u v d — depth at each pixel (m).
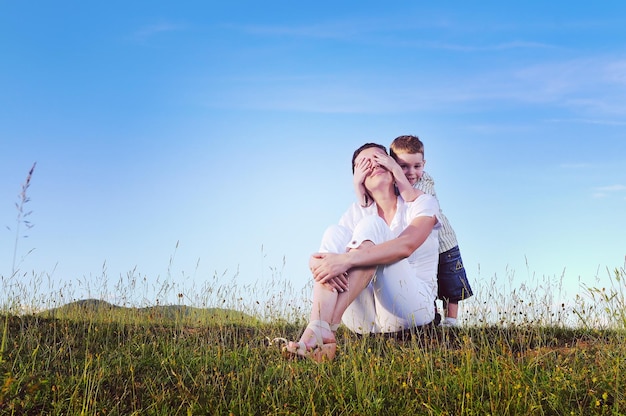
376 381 3.87
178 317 6.26
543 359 4.25
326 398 3.63
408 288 4.68
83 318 5.96
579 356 4.39
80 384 3.87
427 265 5.10
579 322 5.27
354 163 5.33
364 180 5.21
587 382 3.73
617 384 3.53
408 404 3.56
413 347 4.57
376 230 4.60
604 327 4.99
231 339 5.45
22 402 3.45
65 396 3.67
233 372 4.30
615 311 4.29
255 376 4.05
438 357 4.29
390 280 4.61
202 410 3.54
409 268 4.77
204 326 5.99
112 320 5.94
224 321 6.15
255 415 3.51
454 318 5.78
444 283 5.76
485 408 3.44
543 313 5.45
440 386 3.77
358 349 4.54
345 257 4.38
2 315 5.71
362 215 5.28
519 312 5.41
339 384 3.87
